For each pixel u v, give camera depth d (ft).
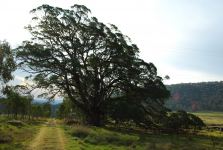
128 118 204.95
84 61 207.10
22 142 92.12
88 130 128.57
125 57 205.46
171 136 165.07
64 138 109.19
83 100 212.43
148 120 211.82
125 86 212.64
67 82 205.87
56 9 199.62
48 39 205.05
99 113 214.28
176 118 205.26
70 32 203.72
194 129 215.31
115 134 124.36
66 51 205.16
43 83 202.39
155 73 213.25
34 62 196.03
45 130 145.89
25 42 201.26
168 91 214.07
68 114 363.35
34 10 197.98
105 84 212.23
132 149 86.48
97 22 205.87
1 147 78.13
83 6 201.26
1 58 106.52
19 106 284.61
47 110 415.23
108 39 204.44
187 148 93.25
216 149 102.89
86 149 82.53
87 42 205.16
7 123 160.66
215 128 283.18
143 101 214.28
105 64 207.31
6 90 115.03
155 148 86.69
